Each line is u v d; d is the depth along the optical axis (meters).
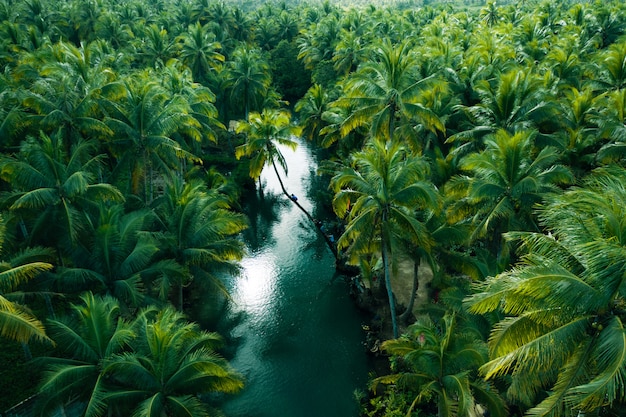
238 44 88.12
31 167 22.72
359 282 33.47
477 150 32.47
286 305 32.56
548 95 34.31
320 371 26.75
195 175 45.84
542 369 13.59
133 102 33.50
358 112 31.38
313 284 34.88
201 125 43.75
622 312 12.38
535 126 34.12
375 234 24.22
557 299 12.18
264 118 40.38
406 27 86.38
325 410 24.22
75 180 22.39
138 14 93.25
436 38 60.00
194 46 65.31
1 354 24.62
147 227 25.97
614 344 11.38
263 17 116.56
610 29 66.94
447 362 17.78
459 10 140.62
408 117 30.84
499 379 17.62
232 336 29.52
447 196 25.58
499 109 31.84
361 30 82.31
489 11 95.00
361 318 30.98
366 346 28.16
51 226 22.69
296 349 28.47
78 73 38.19
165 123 32.88
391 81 30.47
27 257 20.19
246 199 48.56
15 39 58.78
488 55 48.53
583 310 12.30
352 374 26.48
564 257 13.13
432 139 37.44
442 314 21.53
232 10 100.25
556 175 22.86
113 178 32.12
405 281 32.47
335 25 80.12
